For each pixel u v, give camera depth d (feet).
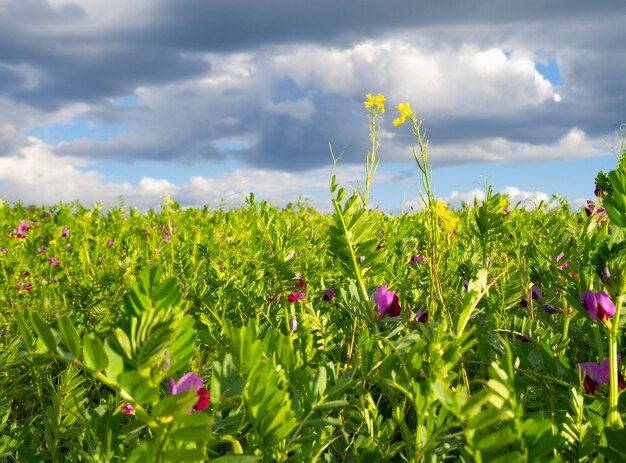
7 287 15.06
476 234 11.64
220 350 5.25
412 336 5.40
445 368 4.49
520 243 13.29
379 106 8.36
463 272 11.93
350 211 6.82
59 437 6.53
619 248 5.48
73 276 16.21
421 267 11.43
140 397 3.55
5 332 10.77
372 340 5.63
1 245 22.59
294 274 10.19
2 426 7.29
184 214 27.96
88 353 3.52
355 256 6.83
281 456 4.62
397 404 5.62
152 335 3.60
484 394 3.58
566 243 9.58
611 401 5.28
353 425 6.31
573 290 6.33
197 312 9.14
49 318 10.88
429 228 8.43
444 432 5.58
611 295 5.47
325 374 4.99
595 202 9.34
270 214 12.32
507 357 3.76
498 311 9.86
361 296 6.91
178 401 3.44
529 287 10.13
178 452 3.59
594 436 5.17
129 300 3.85
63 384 6.68
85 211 30.42
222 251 15.17
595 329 6.81
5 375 8.15
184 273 13.01
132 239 20.03
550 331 8.57
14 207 33.68
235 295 10.31
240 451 4.43
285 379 4.87
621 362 6.24
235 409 5.24
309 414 4.75
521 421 3.63
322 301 10.89
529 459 3.55
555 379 5.52
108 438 4.27
